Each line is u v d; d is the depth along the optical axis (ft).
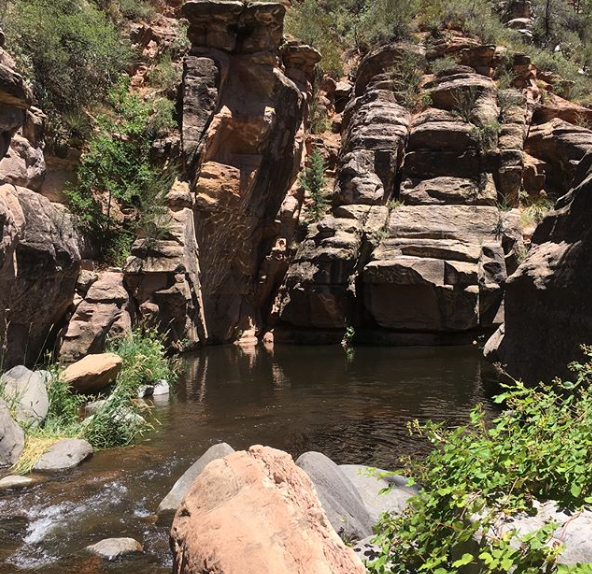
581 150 61.62
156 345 37.01
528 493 8.50
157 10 69.62
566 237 24.39
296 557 7.89
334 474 13.34
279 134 54.70
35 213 32.76
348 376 37.86
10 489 18.20
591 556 7.18
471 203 57.93
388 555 9.05
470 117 61.46
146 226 43.62
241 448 22.74
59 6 48.37
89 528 15.57
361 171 59.88
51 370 26.99
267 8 49.85
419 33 72.38
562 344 22.41
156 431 25.17
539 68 75.97
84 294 38.55
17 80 30.48
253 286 56.49
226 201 49.96
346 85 74.38
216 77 49.21
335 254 53.36
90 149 47.09
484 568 7.78
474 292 51.08
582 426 9.02
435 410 28.78
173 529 9.93
